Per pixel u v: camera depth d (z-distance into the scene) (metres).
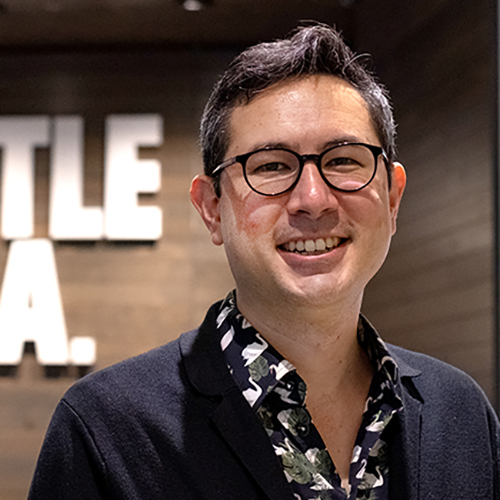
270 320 1.33
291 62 1.35
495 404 2.61
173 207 4.12
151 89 4.21
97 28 4.02
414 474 1.31
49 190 4.16
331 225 1.29
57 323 4.03
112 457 1.25
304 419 1.29
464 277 2.87
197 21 3.92
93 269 4.09
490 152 2.70
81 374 4.02
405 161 3.38
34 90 4.23
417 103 3.26
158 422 1.27
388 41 3.52
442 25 3.06
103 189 4.14
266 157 1.32
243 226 1.32
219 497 1.21
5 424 3.99
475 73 2.82
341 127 1.33
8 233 4.10
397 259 3.45
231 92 1.40
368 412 1.36
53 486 1.26
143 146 4.16
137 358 1.39
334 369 1.38
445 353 2.99
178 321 4.05
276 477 1.22
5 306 4.05
